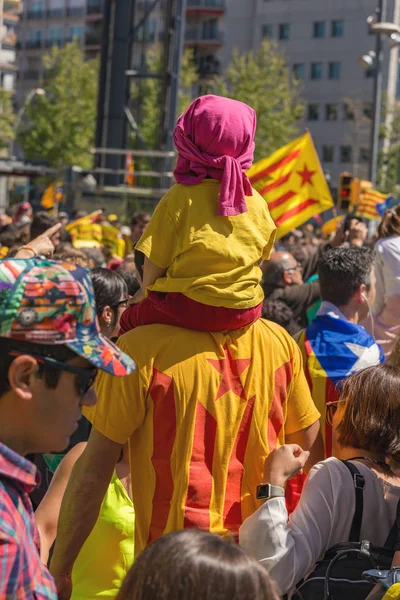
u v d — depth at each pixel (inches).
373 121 1258.6
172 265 131.7
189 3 3545.8
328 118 3348.9
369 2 3240.7
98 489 134.3
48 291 91.8
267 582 80.7
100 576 152.8
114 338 179.5
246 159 133.9
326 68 3346.5
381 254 259.3
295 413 141.3
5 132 2802.7
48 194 1423.5
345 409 142.4
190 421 129.3
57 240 326.6
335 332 193.6
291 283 347.6
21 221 682.2
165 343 131.3
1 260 93.8
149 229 133.0
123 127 1029.2
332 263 197.0
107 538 152.9
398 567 117.0
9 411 92.9
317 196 392.5
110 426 131.3
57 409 93.8
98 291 175.2
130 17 1022.4
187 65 2765.7
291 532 127.7
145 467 132.0
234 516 130.6
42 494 174.6
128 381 130.3
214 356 131.7
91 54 4055.1
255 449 132.8
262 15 3457.2
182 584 78.8
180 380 130.0
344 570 126.3
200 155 130.6
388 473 137.7
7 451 90.9
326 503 131.6
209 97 133.1
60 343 91.9
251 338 135.9
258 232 134.4
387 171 2768.2
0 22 4421.8
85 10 4060.0
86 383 95.3
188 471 128.2
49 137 2632.9
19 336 90.5
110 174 1018.7
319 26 3351.4
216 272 130.3
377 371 141.9
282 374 137.7
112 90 1016.9
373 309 261.6
